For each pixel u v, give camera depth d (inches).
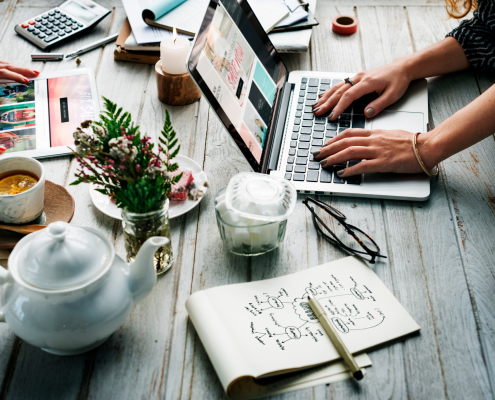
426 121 38.6
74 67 44.8
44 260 21.0
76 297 21.5
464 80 43.1
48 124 38.2
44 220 30.5
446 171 35.2
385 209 32.7
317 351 24.2
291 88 42.4
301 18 46.7
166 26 45.4
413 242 30.5
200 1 48.5
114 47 47.6
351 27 49.0
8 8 51.4
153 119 39.8
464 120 33.0
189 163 35.0
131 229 26.2
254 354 23.9
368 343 24.6
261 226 27.8
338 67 45.6
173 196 32.1
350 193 33.2
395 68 40.9
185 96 40.8
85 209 32.2
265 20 45.4
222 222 28.3
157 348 25.0
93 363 24.3
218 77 32.4
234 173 35.3
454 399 23.0
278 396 22.9
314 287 27.5
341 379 23.5
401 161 33.3
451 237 30.7
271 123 37.4
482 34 42.3
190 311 25.6
